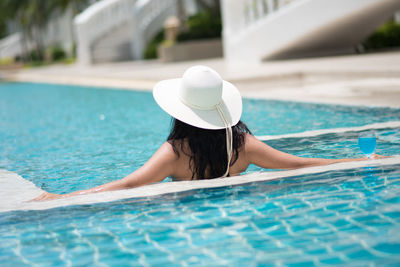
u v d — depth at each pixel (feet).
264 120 17.49
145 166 8.68
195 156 8.66
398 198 7.17
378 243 5.65
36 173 11.62
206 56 59.98
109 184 8.70
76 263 5.69
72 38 115.75
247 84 29.14
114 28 71.46
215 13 66.64
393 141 11.78
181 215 7.11
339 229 6.16
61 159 13.28
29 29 118.73
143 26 70.69
